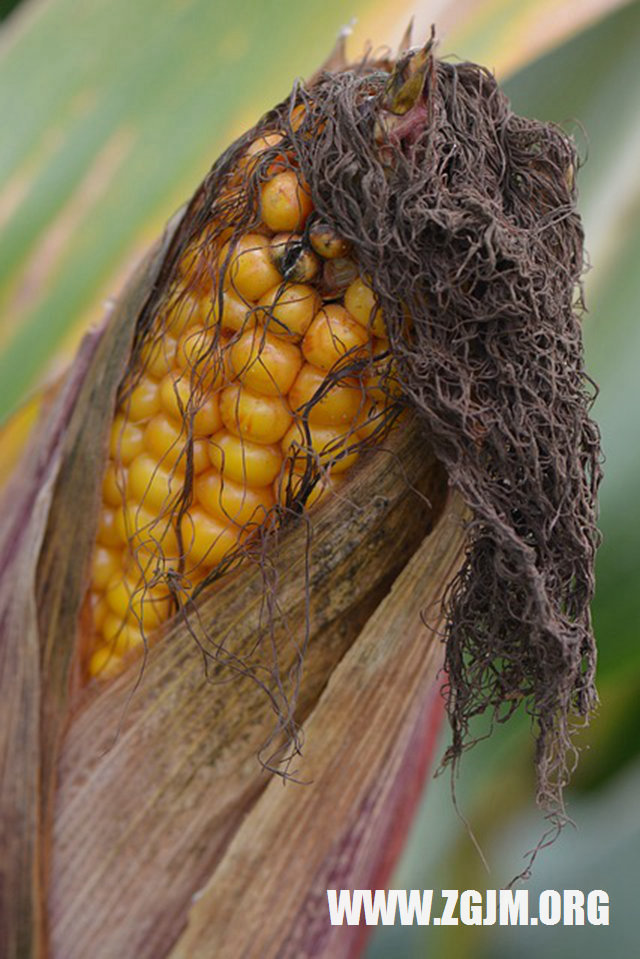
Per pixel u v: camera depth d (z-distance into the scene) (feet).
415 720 1.08
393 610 1.03
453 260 0.96
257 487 1.01
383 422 1.00
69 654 1.05
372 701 1.04
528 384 0.98
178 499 1.01
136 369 1.04
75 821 1.05
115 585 1.05
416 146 0.96
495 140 1.00
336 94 0.98
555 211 1.01
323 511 1.00
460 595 1.02
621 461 1.30
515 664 1.02
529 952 1.45
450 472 0.98
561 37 1.22
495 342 0.97
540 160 1.01
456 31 1.22
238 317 0.99
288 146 0.99
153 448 1.02
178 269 1.02
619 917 1.44
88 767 1.05
